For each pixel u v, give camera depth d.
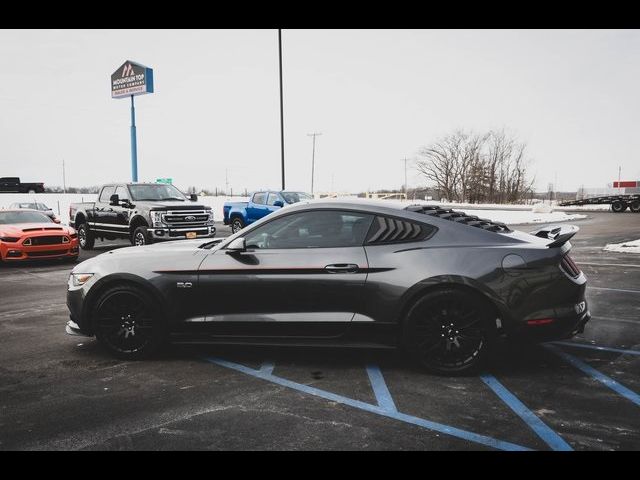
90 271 4.99
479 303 4.24
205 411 3.67
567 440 3.19
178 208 13.58
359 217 4.60
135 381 4.33
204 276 4.70
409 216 4.53
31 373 4.56
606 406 3.71
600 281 9.12
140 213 13.65
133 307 4.89
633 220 28.30
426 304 4.30
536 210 36.62
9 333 6.03
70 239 13.11
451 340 4.32
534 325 4.22
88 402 3.86
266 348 5.29
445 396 3.92
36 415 3.62
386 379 4.31
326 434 3.29
